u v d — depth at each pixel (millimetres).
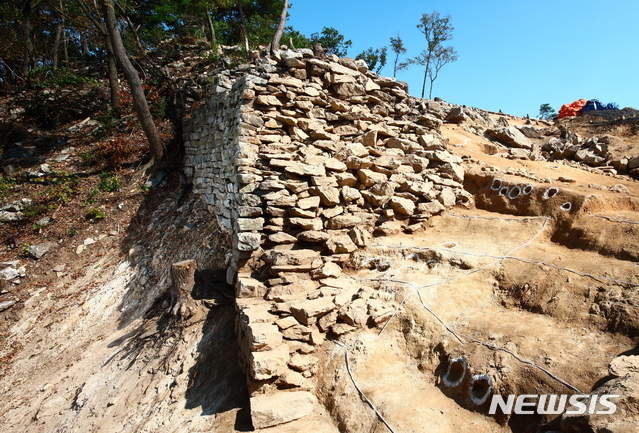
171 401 5703
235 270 6914
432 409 4195
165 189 13250
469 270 5879
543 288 5148
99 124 16781
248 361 5051
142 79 17703
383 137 8719
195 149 11781
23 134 16281
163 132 15109
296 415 4562
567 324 4555
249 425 4598
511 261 5816
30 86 18797
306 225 6793
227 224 8352
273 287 6070
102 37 17547
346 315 5387
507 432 3764
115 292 10312
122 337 8375
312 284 6223
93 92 18578
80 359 8344
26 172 14477
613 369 3582
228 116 8383
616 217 6082
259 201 6984
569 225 6375
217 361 6008
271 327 5168
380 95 8914
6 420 7199
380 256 6684
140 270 10594
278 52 8273
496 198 7840
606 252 5523
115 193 13336
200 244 9750
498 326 4793
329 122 8320
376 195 7582
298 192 7039
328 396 4750
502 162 10258
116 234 12211
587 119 17266
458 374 4480
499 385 4023
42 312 10281
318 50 8516
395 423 4027
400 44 32656
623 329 4152
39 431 6566
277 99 7664
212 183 9852
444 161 8516
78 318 9883
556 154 12117
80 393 7039
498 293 5512
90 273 11188
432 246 6664
